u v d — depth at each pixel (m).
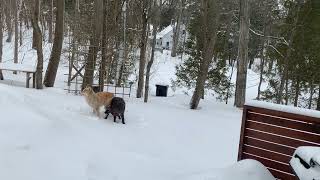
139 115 9.88
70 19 22.08
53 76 13.97
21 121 6.79
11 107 7.45
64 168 5.36
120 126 8.34
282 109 5.23
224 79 20.58
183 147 7.58
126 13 17.14
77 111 9.02
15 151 5.60
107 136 7.29
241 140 5.63
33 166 5.26
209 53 13.82
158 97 16.30
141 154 6.56
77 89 13.89
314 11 18.11
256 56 39.16
